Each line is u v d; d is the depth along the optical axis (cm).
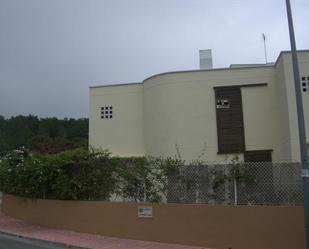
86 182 1706
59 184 1781
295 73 1154
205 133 2522
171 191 1476
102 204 1600
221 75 2569
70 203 1728
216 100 2547
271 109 2520
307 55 2277
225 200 1388
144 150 2822
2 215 2319
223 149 2497
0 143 8044
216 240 1344
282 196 1327
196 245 1370
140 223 1486
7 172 2303
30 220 1997
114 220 1552
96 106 3022
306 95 2244
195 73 2578
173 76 2592
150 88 2711
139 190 1556
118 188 1623
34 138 6869
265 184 1350
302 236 1256
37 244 1485
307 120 2208
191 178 1448
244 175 1371
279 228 1280
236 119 2525
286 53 2277
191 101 2559
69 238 1538
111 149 2938
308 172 1109
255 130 2509
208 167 1428
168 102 2583
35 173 1941
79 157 1753
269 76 2548
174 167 1480
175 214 1420
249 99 2541
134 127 2930
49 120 9281
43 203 1888
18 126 9075
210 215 1362
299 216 1268
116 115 2975
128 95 2978
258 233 1298
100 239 1509
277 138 2488
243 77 2558
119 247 1365
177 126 2547
